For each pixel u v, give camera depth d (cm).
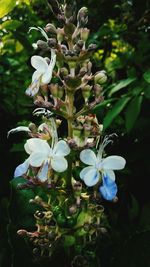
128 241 29
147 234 29
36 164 23
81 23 24
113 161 23
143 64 40
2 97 46
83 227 24
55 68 29
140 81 35
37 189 29
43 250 25
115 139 39
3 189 41
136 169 39
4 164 43
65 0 24
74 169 26
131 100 33
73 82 24
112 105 38
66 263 28
